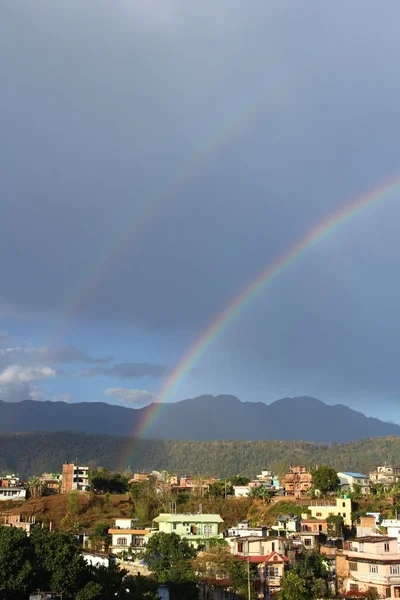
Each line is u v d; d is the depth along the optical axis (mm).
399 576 85625
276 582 88062
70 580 63812
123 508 165375
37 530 70938
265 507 159750
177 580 84688
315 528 129625
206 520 127625
